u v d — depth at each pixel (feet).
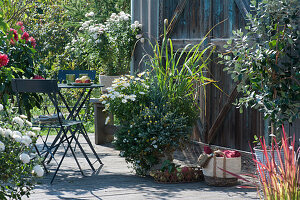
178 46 24.25
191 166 18.24
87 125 32.40
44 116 17.84
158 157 18.04
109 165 19.92
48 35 45.11
